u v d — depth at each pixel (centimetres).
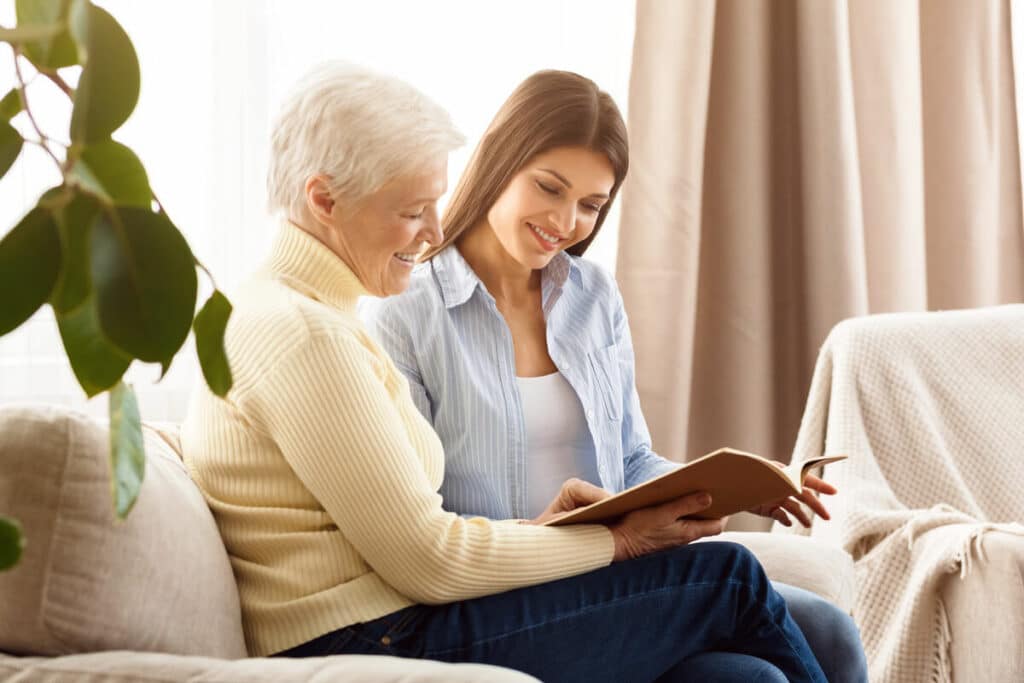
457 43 272
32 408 123
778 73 317
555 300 200
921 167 324
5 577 118
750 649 156
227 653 131
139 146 244
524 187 188
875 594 225
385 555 135
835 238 307
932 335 259
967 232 339
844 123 306
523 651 141
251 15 252
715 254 311
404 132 144
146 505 126
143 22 243
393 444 135
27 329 230
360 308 192
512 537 143
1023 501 251
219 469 141
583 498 162
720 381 311
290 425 133
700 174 293
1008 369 262
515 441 188
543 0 280
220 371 69
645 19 288
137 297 60
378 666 112
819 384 260
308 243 147
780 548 198
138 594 122
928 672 216
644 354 294
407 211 147
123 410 72
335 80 145
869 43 318
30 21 67
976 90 338
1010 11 339
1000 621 205
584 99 189
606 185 192
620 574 148
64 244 60
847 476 242
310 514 138
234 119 251
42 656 120
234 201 252
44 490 119
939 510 228
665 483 145
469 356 189
